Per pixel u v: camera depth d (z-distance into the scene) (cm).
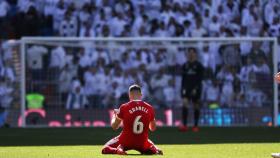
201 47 6291
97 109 6066
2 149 3497
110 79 6234
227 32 6919
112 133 4966
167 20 6856
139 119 2817
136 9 6925
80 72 6153
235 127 5866
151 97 6278
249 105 6225
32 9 6731
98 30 6731
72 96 6103
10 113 5994
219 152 3234
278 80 2720
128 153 2959
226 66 6259
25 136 4653
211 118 6159
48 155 3028
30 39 6028
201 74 5331
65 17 6756
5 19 6681
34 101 5984
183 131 5238
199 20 6838
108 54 6269
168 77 6300
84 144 3894
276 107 6184
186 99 5312
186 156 2936
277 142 4041
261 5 7056
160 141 4147
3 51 6131
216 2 6994
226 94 6241
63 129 5516
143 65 6291
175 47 6309
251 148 3538
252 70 6241
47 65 6050
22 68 5947
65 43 6131
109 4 6894
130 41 6300
